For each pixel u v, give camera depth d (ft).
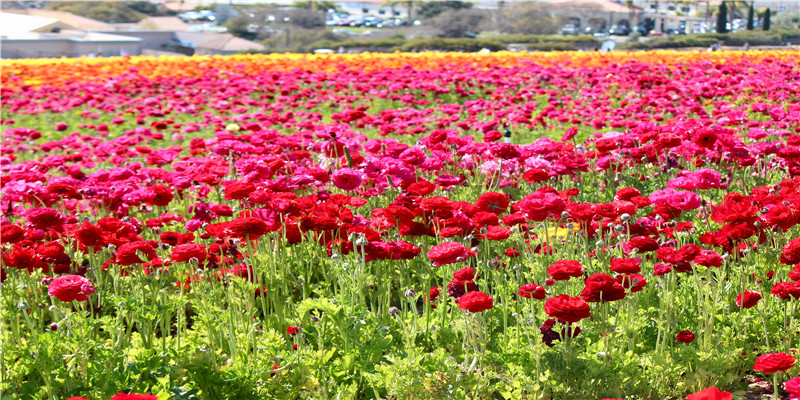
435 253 12.96
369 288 15.71
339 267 14.67
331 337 13.76
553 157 22.65
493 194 15.76
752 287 15.08
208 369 12.48
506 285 14.94
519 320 13.64
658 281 15.44
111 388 11.84
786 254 12.94
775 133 28.66
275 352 12.85
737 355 12.97
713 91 45.19
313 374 12.66
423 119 39.19
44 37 125.80
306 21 171.32
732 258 16.74
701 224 19.21
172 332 16.85
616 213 14.88
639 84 51.34
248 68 75.51
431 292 15.92
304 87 63.21
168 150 29.07
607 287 11.56
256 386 12.39
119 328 13.56
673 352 13.39
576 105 44.55
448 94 58.80
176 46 153.89
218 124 41.27
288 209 14.89
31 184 19.39
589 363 11.86
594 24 163.22
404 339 14.34
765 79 50.44
